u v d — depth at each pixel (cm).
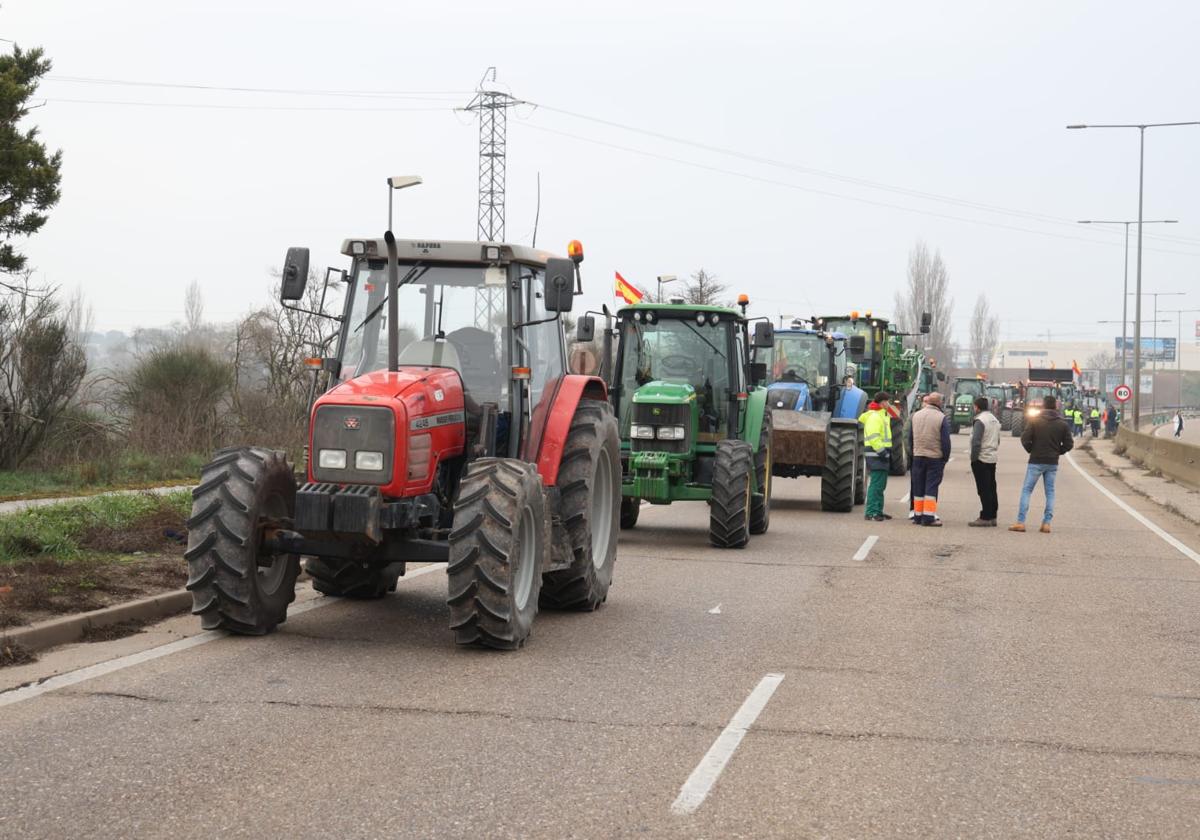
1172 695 744
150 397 2166
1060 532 1764
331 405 809
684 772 561
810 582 1202
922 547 1534
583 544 970
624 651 840
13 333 1875
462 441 884
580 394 977
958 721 669
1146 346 16438
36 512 1216
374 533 789
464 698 691
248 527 820
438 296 909
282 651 802
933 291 9406
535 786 535
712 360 1588
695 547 1495
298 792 519
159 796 509
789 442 2002
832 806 518
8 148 1853
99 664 750
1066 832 493
